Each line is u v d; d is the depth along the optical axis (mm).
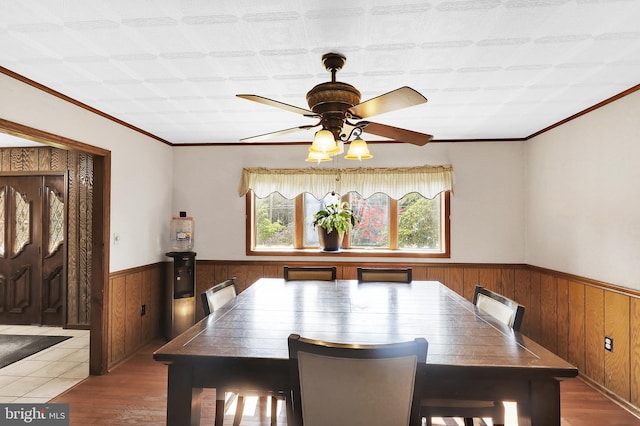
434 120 3371
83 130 2924
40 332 4254
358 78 2398
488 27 1786
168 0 1566
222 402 2035
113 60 2143
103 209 3164
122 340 3441
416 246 4281
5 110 2258
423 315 2066
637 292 2479
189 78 2410
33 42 1923
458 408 1744
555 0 1573
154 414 2467
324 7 1619
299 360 1303
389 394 1271
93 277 3160
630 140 2564
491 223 4121
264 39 1902
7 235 4559
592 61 2154
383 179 4195
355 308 2219
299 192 4254
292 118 3318
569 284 3268
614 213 2721
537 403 1377
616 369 2689
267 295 2588
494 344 1597
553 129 3527
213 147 4391
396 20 1722
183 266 3914
